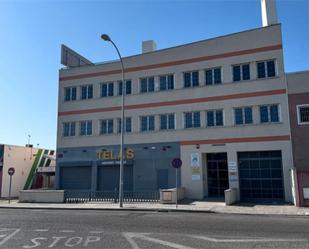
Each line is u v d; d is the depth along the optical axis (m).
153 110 31.36
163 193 24.23
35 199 27.31
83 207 22.38
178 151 29.64
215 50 29.53
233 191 24.88
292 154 25.16
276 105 26.92
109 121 33.50
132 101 32.41
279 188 26.25
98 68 34.72
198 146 28.86
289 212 18.66
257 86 27.55
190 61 30.44
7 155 36.91
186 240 9.96
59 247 9.16
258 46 27.91
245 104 27.73
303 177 21.56
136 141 31.56
